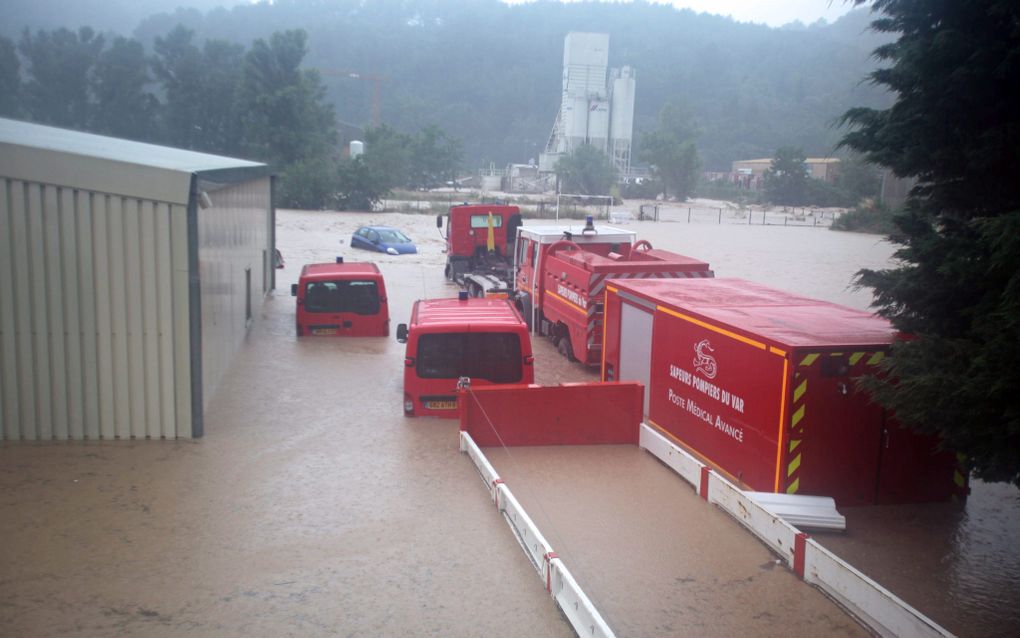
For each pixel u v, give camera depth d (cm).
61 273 1085
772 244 4934
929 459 943
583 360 1622
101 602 694
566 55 11931
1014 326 606
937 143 760
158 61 9812
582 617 641
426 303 1418
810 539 757
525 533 808
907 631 631
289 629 659
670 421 1173
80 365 1105
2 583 721
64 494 924
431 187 11369
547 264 1897
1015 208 744
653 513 913
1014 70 693
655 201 11112
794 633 668
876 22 816
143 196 1077
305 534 838
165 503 909
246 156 8656
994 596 748
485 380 1245
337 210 6938
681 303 1172
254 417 1245
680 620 685
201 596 709
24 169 1060
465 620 677
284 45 8662
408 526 862
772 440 923
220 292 1402
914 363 683
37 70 9562
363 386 1445
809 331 968
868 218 6047
